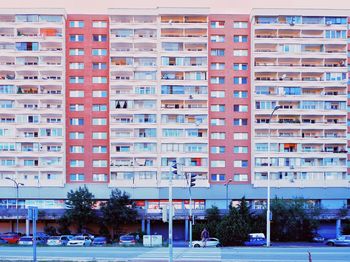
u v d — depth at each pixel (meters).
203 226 64.88
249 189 76.75
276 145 76.62
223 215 67.00
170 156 75.69
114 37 76.75
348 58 79.62
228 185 76.94
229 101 78.88
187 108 76.44
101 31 79.25
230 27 79.81
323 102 77.31
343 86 77.50
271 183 76.38
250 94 78.75
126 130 76.44
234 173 77.81
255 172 76.50
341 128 76.94
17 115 75.69
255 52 77.38
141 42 77.00
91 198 71.25
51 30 77.94
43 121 76.38
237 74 79.31
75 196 70.00
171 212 23.56
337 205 76.69
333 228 77.31
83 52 78.81
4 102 76.12
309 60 79.00
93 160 77.50
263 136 76.94
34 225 22.08
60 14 77.25
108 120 77.88
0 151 75.12
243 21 80.00
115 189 72.06
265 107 77.25
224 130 78.44
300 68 77.56
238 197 76.56
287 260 24.42
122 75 77.88
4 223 76.75
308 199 76.25
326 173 76.88
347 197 76.38
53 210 73.81
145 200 76.38
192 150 76.25
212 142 78.19
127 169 75.56
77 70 78.56
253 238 54.22
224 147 78.25
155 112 76.00
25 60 77.62
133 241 61.16
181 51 77.00
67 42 78.75
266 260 24.39
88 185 76.69
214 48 79.56
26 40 76.75
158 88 76.38
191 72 77.25
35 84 76.31
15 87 76.12
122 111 75.81
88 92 78.19
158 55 76.81
